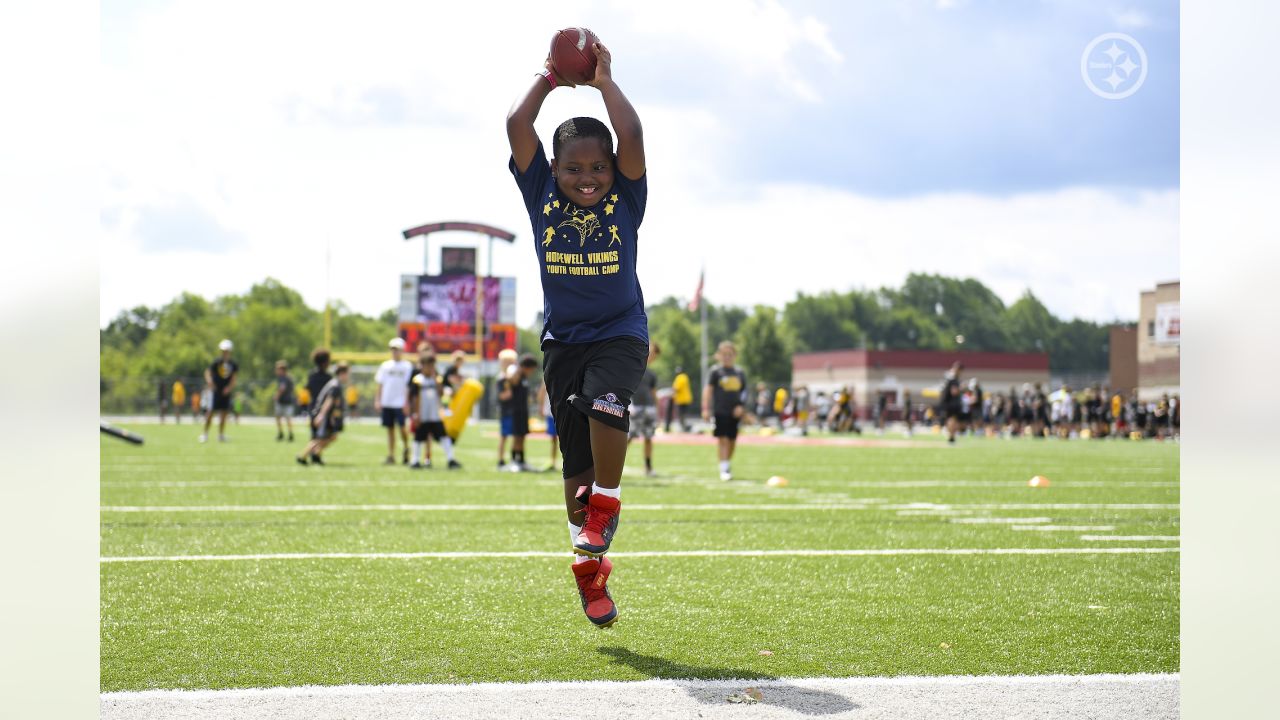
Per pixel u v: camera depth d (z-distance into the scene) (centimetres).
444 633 424
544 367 410
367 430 3581
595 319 390
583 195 380
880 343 12975
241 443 2341
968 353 6425
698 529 768
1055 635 427
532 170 393
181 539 695
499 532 739
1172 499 1051
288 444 2328
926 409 4959
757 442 2789
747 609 475
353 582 536
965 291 13150
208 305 9919
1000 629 438
